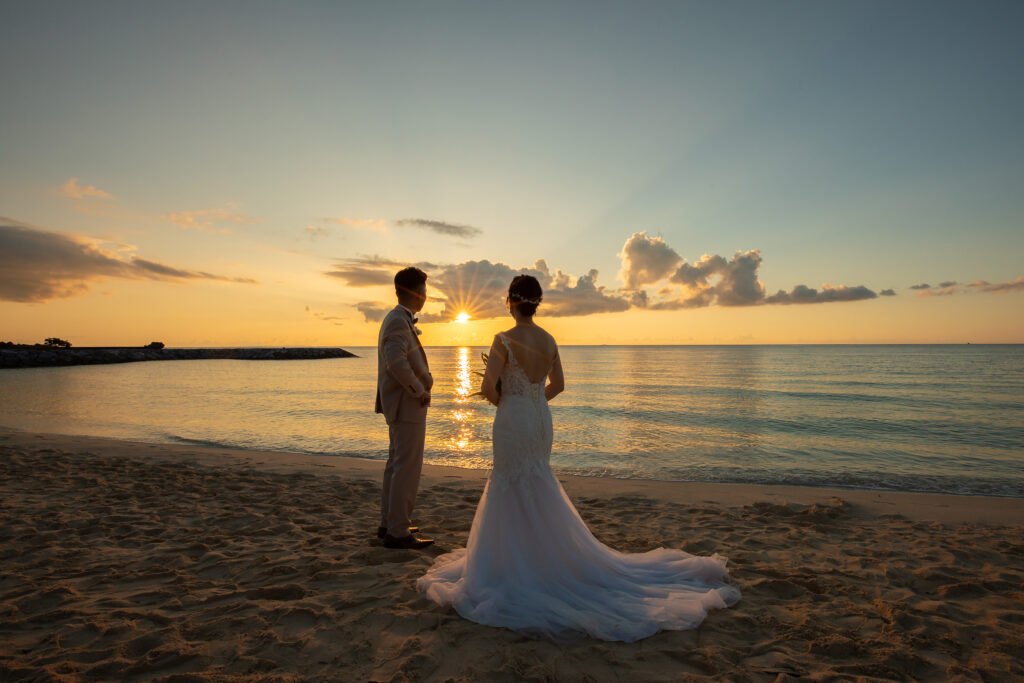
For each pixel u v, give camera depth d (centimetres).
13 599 316
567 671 235
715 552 439
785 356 10619
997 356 9856
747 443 1318
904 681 235
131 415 1853
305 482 716
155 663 240
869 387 3316
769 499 681
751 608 315
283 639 268
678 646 262
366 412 1998
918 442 1340
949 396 2686
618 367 6469
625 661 244
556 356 340
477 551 311
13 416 1781
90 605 310
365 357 11106
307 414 1928
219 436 1389
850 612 311
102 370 5522
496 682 226
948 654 262
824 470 1002
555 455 1154
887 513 602
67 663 239
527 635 267
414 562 388
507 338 325
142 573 363
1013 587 352
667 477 934
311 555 402
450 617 291
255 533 467
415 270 412
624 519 560
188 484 680
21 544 426
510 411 319
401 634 274
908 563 405
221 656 249
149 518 514
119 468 787
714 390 3159
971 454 1174
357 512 552
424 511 559
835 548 449
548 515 312
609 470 993
